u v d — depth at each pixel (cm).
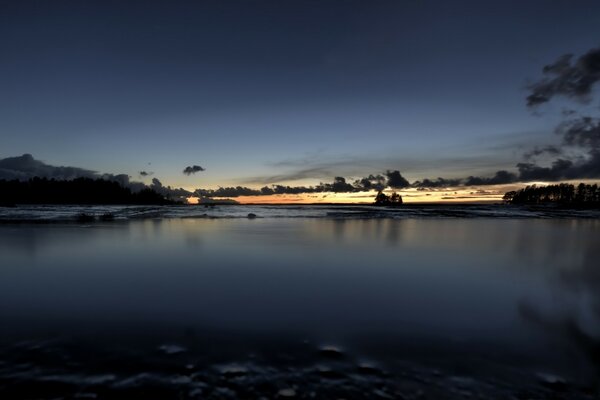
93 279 857
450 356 427
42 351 426
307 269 994
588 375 383
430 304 659
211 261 1117
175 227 2447
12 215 3538
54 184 13788
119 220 3138
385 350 443
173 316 573
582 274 947
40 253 1251
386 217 3991
